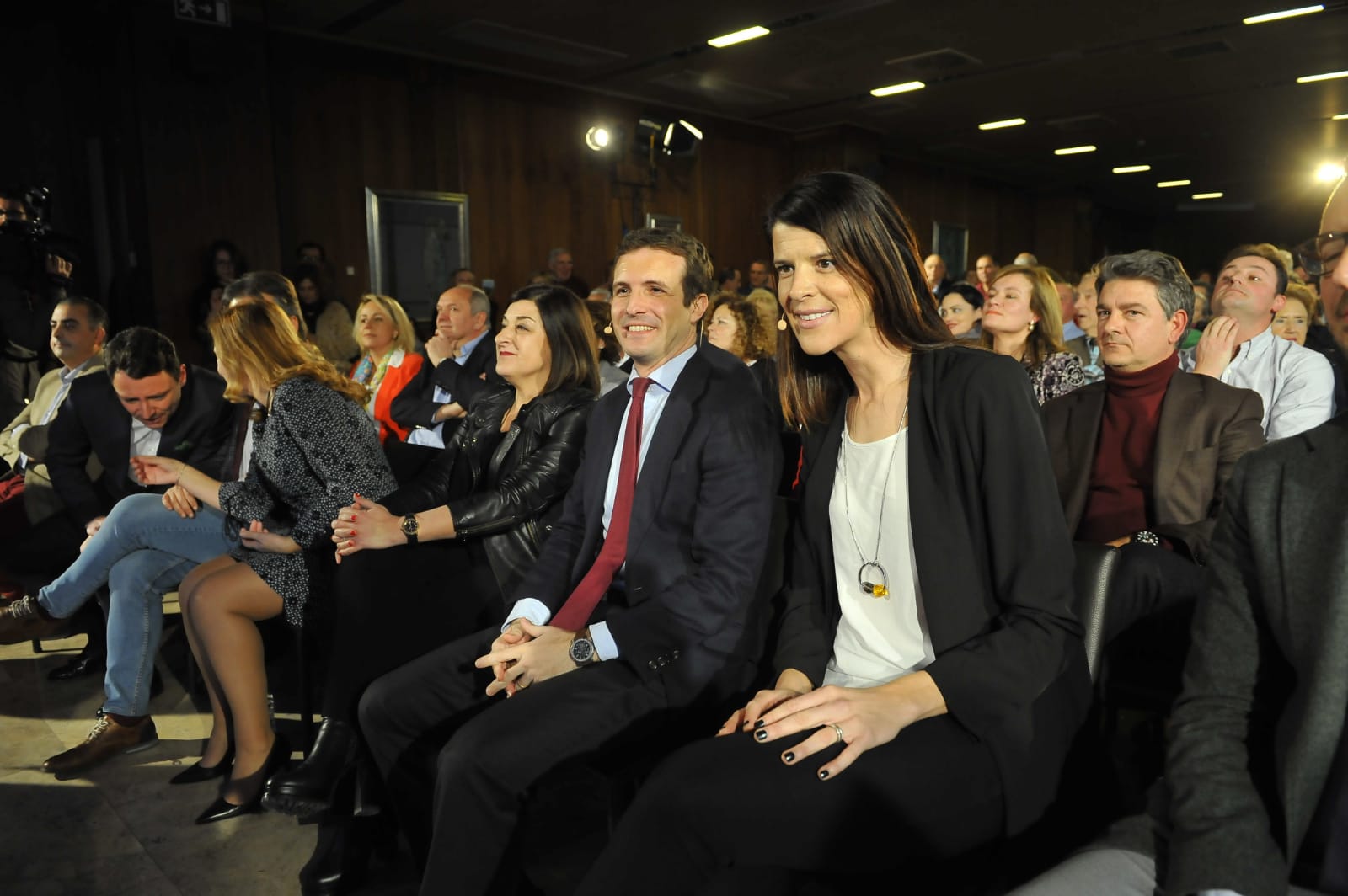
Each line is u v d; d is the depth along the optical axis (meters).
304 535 1.91
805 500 1.26
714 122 10.04
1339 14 6.59
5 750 2.25
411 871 1.74
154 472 2.10
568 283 8.05
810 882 1.03
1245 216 17.81
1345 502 0.79
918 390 1.13
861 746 0.97
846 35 7.06
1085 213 15.51
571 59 7.72
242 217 6.11
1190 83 8.53
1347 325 0.84
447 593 1.82
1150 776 1.57
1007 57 7.70
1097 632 1.17
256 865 1.75
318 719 2.38
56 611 2.24
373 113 7.44
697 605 1.37
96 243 5.89
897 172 12.46
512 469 1.92
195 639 1.98
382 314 3.99
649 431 1.53
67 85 5.74
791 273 1.16
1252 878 0.78
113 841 1.83
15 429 3.20
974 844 1.04
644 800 1.00
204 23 5.80
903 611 1.15
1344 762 0.78
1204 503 1.78
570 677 1.38
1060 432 2.01
